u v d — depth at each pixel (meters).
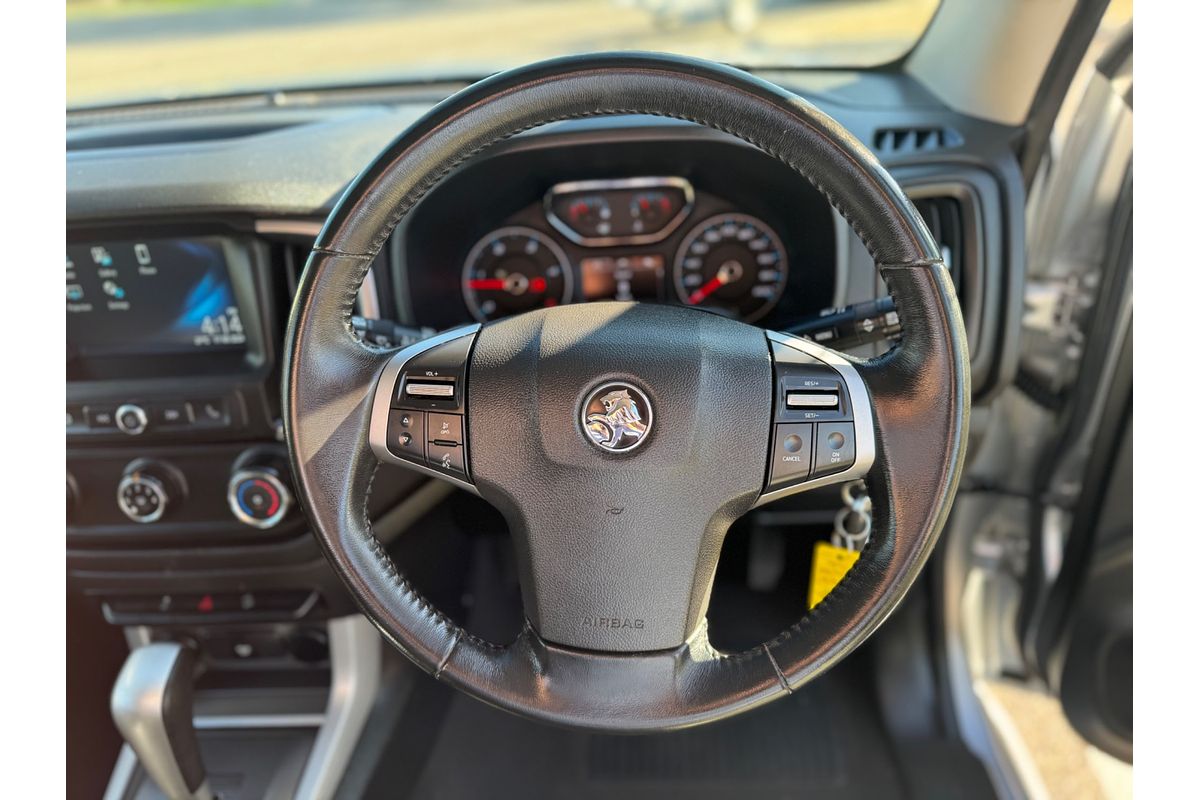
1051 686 1.44
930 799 1.39
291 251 1.14
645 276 1.30
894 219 0.69
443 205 1.19
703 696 0.77
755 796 1.47
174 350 1.19
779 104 0.68
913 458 0.72
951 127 1.19
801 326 0.87
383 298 1.15
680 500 0.76
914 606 1.58
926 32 1.31
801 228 1.21
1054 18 1.08
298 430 0.76
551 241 1.28
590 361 0.74
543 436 0.75
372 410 0.78
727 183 1.21
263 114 1.35
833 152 0.68
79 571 1.28
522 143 1.15
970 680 1.55
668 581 0.78
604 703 0.78
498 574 1.80
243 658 1.46
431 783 1.52
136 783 1.35
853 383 0.75
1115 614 1.22
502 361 0.76
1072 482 1.42
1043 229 1.28
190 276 1.14
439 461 0.78
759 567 1.62
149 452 1.19
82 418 1.16
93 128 1.34
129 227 1.09
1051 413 1.43
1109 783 1.36
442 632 0.80
